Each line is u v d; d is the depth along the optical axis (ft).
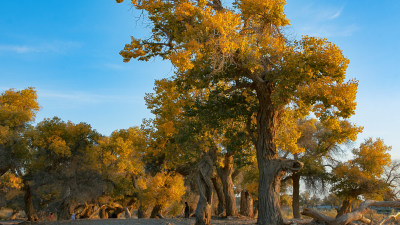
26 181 63.87
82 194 68.13
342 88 42.65
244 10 46.96
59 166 67.67
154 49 50.16
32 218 64.69
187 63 40.57
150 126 85.56
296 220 51.49
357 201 85.81
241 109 55.26
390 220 55.16
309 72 43.24
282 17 47.19
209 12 42.96
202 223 46.70
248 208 81.92
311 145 89.35
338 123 50.67
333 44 43.86
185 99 61.72
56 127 72.08
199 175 48.91
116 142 88.43
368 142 82.38
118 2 46.93
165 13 46.11
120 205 109.91
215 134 62.59
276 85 46.52
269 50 46.16
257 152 51.72
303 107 50.24
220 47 42.04
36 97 93.81
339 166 84.43
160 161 100.89
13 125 65.67
